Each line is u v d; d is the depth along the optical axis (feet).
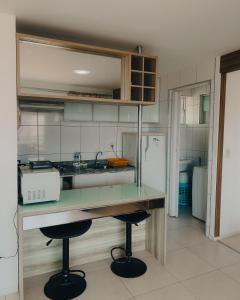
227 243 9.87
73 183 11.06
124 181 12.17
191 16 6.37
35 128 11.62
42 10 6.07
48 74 7.72
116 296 6.73
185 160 14.89
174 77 12.12
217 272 7.91
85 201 7.07
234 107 10.06
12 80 6.50
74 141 12.57
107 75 8.34
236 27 7.05
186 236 10.57
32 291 6.91
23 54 7.18
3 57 6.38
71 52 7.66
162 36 7.70
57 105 10.96
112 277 7.58
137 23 6.81
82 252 8.27
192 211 13.07
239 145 10.42
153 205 7.88
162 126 13.32
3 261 6.70
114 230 8.72
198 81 10.65
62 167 11.99
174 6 5.85
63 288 6.93
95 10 6.06
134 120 13.01
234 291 6.99
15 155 6.65
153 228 8.81
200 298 6.68
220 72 9.58
